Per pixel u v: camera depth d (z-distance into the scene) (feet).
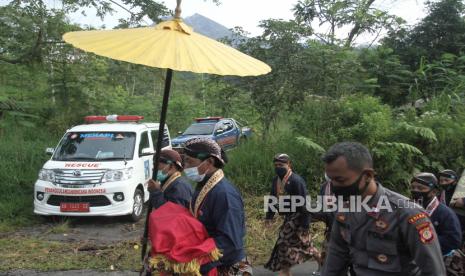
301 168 32.17
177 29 10.16
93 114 53.16
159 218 9.74
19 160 34.58
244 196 31.27
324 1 42.96
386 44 55.16
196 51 9.62
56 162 28.71
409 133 32.35
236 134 54.95
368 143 31.78
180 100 68.90
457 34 52.65
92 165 27.73
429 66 43.47
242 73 9.54
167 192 12.78
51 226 27.12
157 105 67.82
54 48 46.39
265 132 39.01
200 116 66.95
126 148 29.76
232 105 44.37
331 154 7.72
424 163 32.17
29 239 24.23
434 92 41.55
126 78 58.90
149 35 9.86
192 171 10.26
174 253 9.16
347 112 33.27
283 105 39.34
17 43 41.11
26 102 49.78
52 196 27.25
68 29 42.39
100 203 27.12
